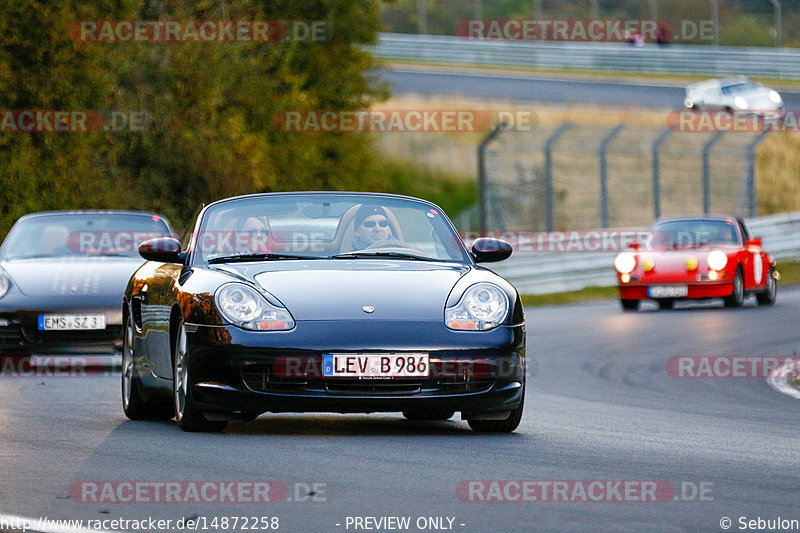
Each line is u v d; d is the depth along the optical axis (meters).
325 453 22.67
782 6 196.38
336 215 28.78
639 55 179.12
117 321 42.03
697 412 32.19
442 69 175.62
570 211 132.00
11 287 42.59
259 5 98.06
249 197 29.33
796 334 56.12
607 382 40.22
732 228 73.81
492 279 26.66
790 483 19.84
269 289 25.52
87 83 80.00
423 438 25.14
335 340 24.52
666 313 69.69
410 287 25.86
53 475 20.22
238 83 94.88
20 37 77.31
